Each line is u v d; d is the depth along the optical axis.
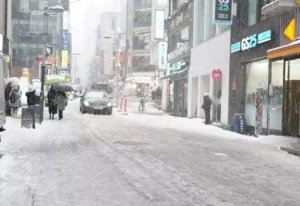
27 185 6.43
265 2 17.42
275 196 6.35
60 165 8.21
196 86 28.61
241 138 14.84
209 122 21.48
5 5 35.72
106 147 10.98
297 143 12.58
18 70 75.50
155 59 49.31
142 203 5.60
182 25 32.66
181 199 5.87
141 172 7.72
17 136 12.66
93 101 26.17
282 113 15.08
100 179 7.03
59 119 20.92
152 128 17.61
